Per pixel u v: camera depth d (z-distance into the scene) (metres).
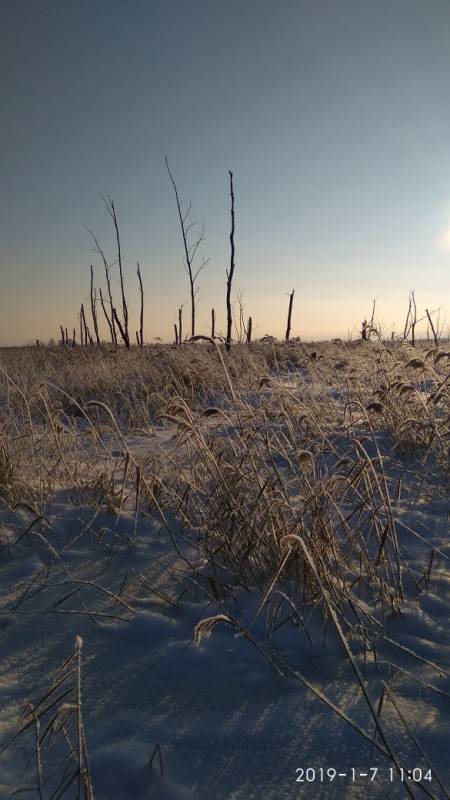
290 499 4.05
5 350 30.19
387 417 6.23
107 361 14.37
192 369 9.71
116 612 2.82
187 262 26.64
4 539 3.67
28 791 1.71
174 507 4.03
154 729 2.01
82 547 3.61
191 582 3.12
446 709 2.10
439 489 4.64
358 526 3.41
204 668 2.37
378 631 2.65
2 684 2.23
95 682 2.27
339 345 16.73
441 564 3.34
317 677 2.32
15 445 5.19
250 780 1.79
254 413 4.56
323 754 1.90
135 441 6.82
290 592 2.92
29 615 2.78
